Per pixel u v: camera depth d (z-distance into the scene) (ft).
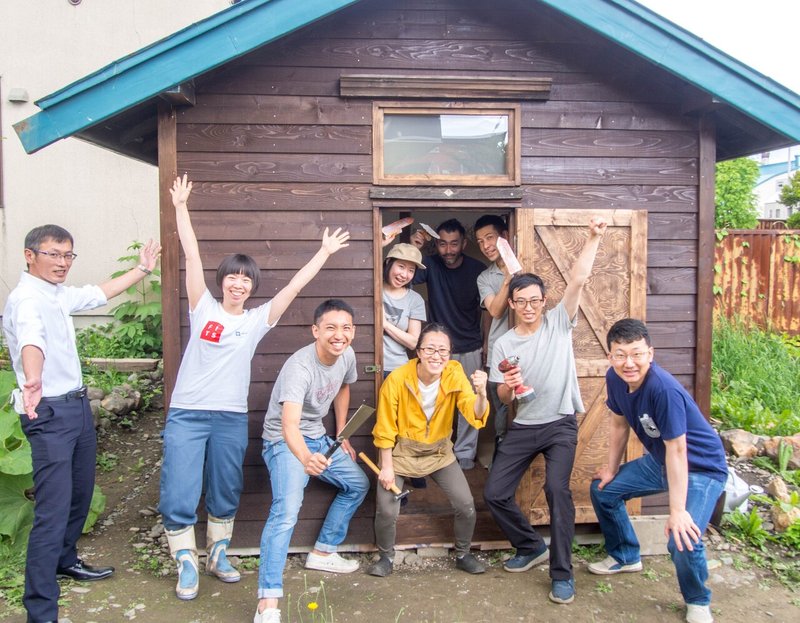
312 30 13.57
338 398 13.38
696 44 12.72
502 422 15.61
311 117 13.62
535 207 14.12
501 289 14.30
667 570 13.58
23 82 27.17
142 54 11.98
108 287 12.63
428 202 13.84
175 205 12.19
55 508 11.10
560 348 13.05
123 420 21.84
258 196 13.57
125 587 12.60
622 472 12.76
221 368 12.19
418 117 14.01
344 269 13.80
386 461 13.06
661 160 14.38
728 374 26.18
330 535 13.37
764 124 13.15
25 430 11.29
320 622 11.44
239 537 13.85
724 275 32.09
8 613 11.55
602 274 14.26
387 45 13.75
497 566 13.79
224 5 27.81
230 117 13.48
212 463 12.47
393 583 13.00
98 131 14.51
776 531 14.97
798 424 20.98
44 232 11.23
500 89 13.73
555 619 11.71
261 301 13.64
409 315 15.46
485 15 13.91
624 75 14.21
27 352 10.55
